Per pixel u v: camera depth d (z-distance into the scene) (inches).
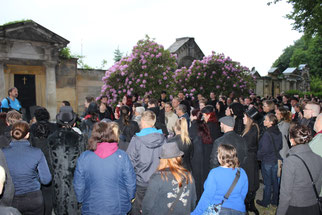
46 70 448.1
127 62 454.0
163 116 277.3
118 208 104.3
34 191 113.9
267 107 225.0
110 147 106.4
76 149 135.6
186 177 94.2
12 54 412.5
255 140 162.7
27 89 441.4
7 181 95.7
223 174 96.0
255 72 886.4
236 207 94.6
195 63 601.0
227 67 587.5
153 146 127.9
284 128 187.9
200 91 586.9
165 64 463.8
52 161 133.0
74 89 495.2
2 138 140.6
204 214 94.6
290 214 101.5
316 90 1497.3
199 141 162.9
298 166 100.0
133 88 445.1
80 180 104.5
